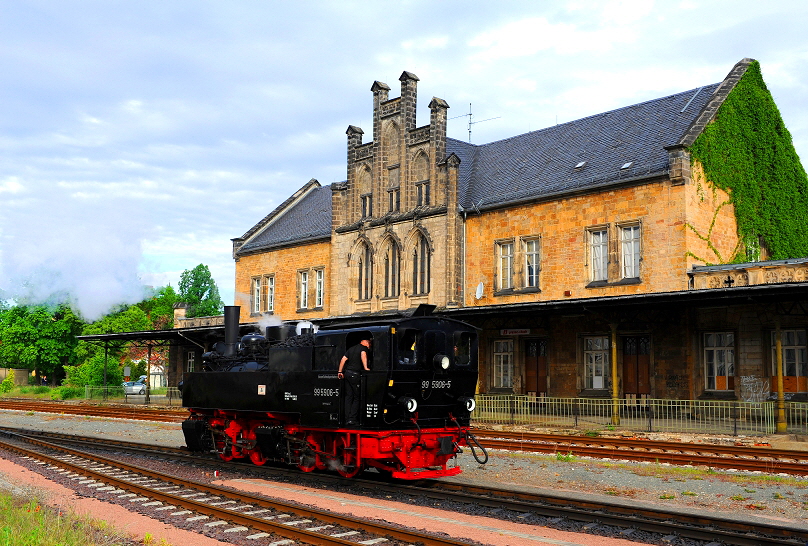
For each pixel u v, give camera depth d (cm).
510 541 942
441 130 3619
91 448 2075
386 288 3841
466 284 3478
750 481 1420
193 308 8931
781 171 3306
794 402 2403
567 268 3103
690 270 2727
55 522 989
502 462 1684
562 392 3081
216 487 1273
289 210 5259
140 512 1134
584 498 1229
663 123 3139
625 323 2908
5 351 6128
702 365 2730
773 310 2536
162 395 5875
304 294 4569
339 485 1370
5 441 2195
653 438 2167
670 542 934
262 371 1628
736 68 3116
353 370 1372
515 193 3353
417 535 927
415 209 3656
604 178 3008
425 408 1410
